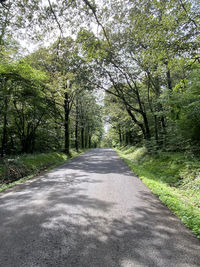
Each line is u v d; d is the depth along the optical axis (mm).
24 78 8992
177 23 4816
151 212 3668
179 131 8516
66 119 18359
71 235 2740
